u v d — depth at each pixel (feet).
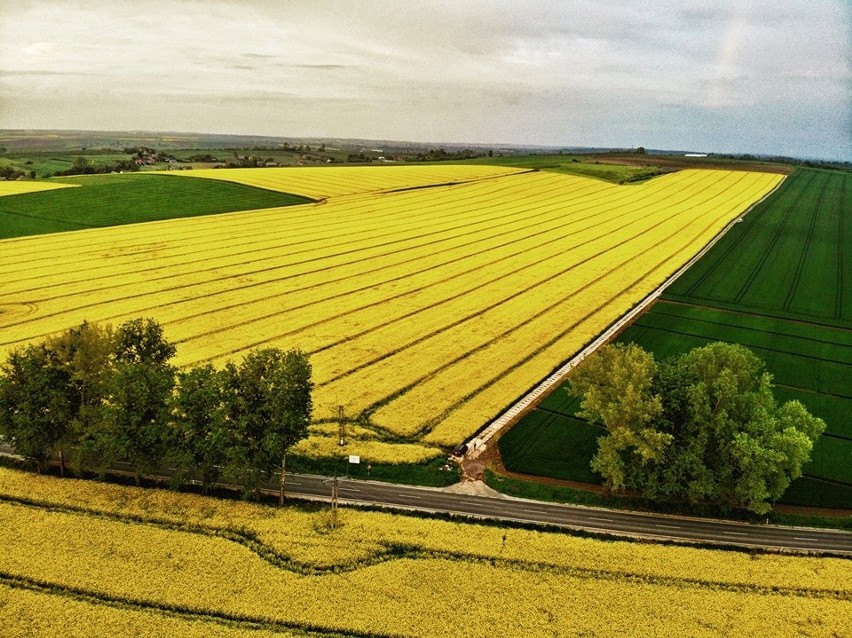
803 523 182.29
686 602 147.54
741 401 190.60
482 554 161.79
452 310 330.75
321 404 233.96
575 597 147.54
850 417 239.09
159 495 182.60
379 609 141.49
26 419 185.47
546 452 213.05
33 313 304.50
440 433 219.41
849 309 357.20
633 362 196.13
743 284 395.75
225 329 294.87
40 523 165.58
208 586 145.59
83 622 133.39
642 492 195.21
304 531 167.73
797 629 140.97
